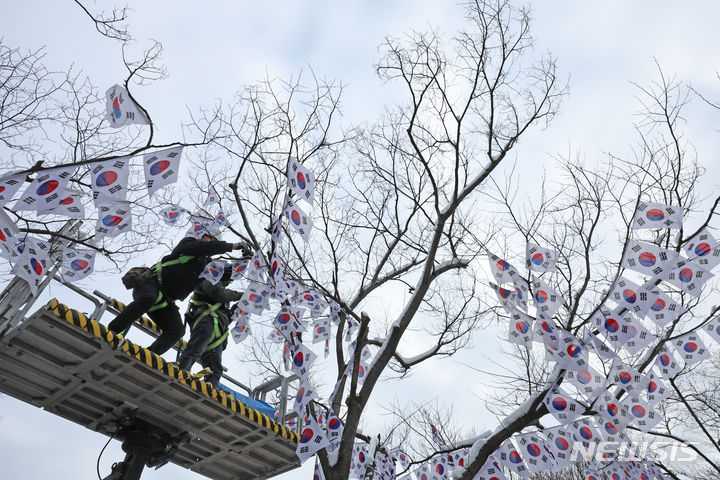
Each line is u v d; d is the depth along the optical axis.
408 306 7.94
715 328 6.59
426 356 8.66
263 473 7.25
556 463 6.73
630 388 6.50
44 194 4.80
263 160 7.68
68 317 5.18
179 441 6.46
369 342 8.20
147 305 6.08
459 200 8.26
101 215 5.39
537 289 6.22
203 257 6.59
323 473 6.63
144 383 5.84
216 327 6.96
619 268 6.21
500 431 7.01
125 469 6.07
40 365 5.64
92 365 5.60
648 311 6.07
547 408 6.71
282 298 6.26
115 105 5.11
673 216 5.92
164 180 4.96
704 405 9.09
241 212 7.02
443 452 7.48
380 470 7.14
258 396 8.06
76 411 6.19
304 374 5.90
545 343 6.10
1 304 5.50
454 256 8.39
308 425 5.89
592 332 6.45
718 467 7.56
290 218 5.89
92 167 4.95
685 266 6.00
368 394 7.16
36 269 5.27
